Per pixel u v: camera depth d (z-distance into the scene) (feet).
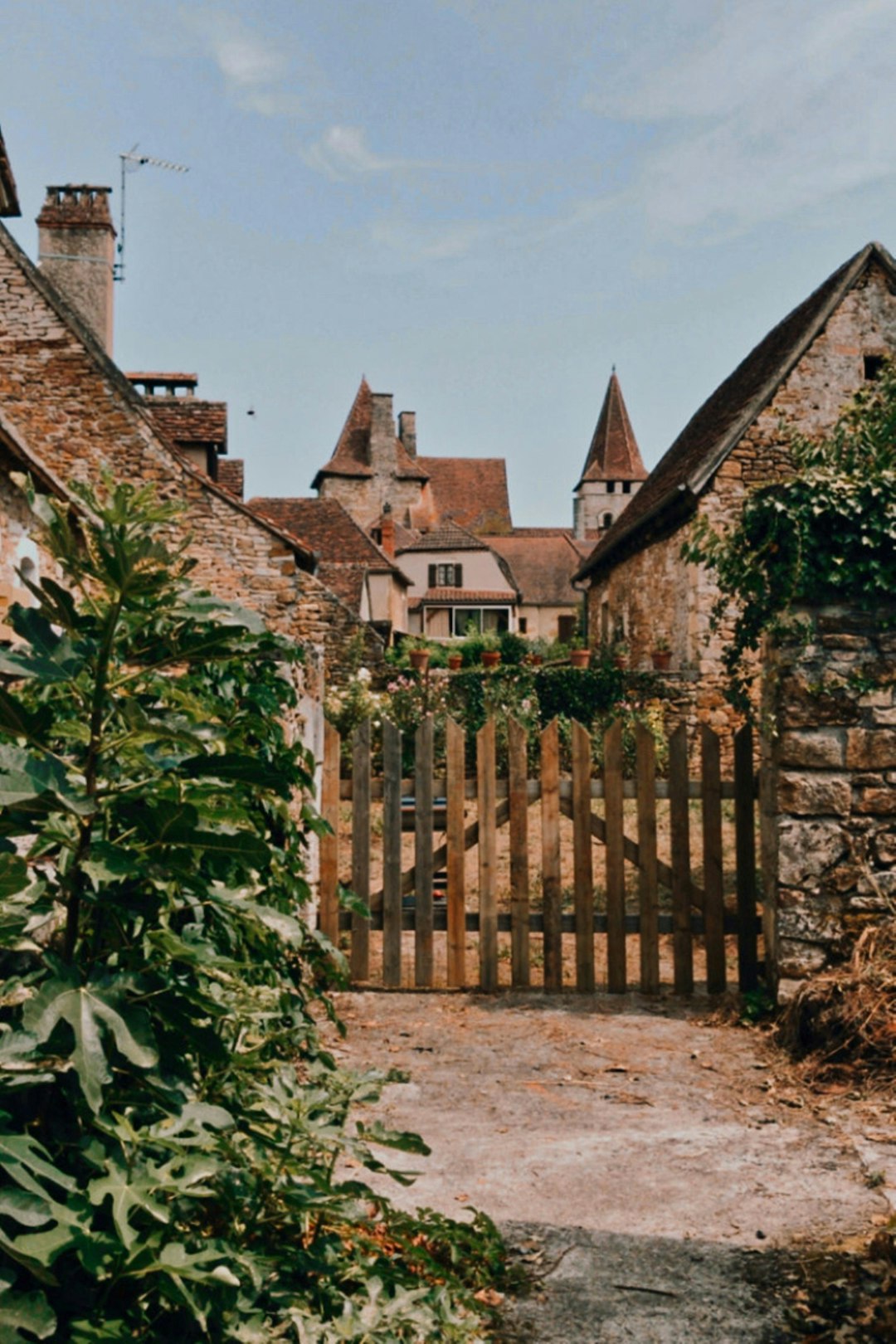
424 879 20.53
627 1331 9.15
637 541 65.21
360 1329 7.22
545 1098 14.78
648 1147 13.07
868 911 18.06
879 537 17.98
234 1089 8.13
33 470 20.81
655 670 55.77
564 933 25.31
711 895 19.97
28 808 5.67
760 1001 18.56
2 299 44.45
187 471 44.88
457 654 112.88
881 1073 15.07
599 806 42.32
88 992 5.77
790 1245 10.61
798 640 18.42
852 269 52.01
